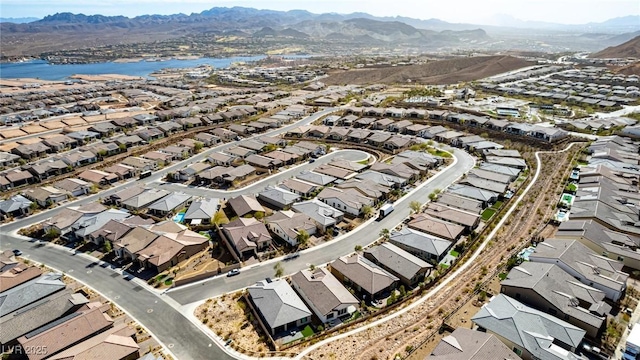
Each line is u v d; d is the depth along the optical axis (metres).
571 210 84.62
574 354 47.12
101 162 131.62
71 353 50.91
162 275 72.31
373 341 54.22
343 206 95.19
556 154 124.81
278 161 126.31
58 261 77.69
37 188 108.25
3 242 85.00
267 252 78.56
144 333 57.91
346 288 66.81
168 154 133.38
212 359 53.12
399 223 88.94
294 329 58.47
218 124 175.50
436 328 55.28
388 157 131.00
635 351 47.75
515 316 51.91
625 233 76.25
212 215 93.00
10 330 56.56
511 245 76.44
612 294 59.09
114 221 86.62
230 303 64.44
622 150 120.31
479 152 133.25
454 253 76.94
